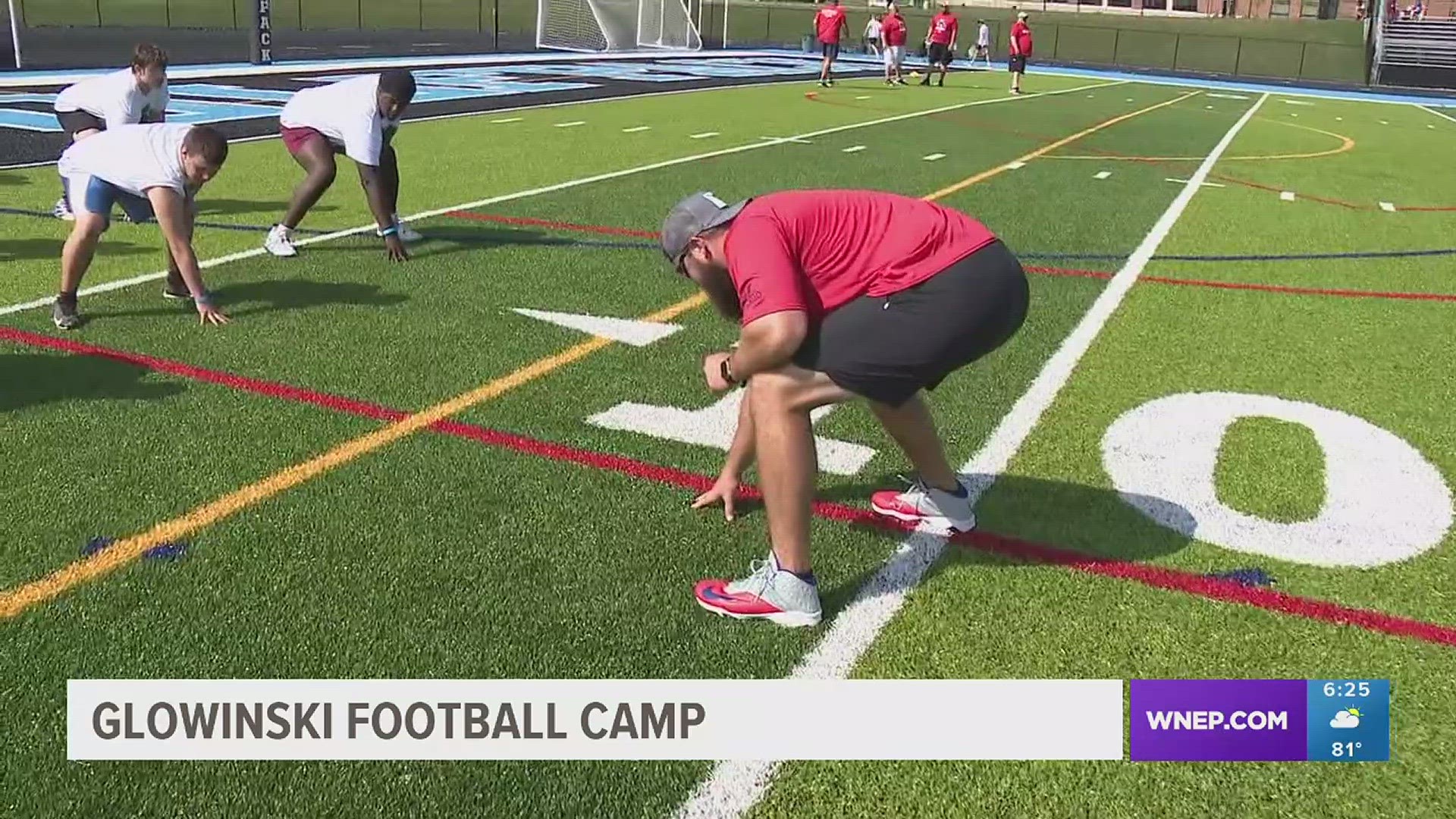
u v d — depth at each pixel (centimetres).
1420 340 586
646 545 330
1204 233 866
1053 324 589
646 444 405
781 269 252
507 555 321
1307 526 360
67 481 355
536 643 280
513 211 835
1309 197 1073
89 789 227
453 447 395
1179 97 2573
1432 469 412
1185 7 6172
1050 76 3344
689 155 1167
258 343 498
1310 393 495
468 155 1113
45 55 2197
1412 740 255
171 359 472
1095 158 1298
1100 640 291
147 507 340
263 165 1005
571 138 1270
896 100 2034
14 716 246
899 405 281
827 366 267
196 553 315
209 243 694
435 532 333
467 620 288
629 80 2270
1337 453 425
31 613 283
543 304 583
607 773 238
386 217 649
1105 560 332
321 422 411
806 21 5084
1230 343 567
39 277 595
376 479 367
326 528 332
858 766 242
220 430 400
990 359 526
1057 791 237
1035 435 434
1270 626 300
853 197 272
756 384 273
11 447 378
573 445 402
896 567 325
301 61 2381
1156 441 430
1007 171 1148
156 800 225
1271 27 4834
